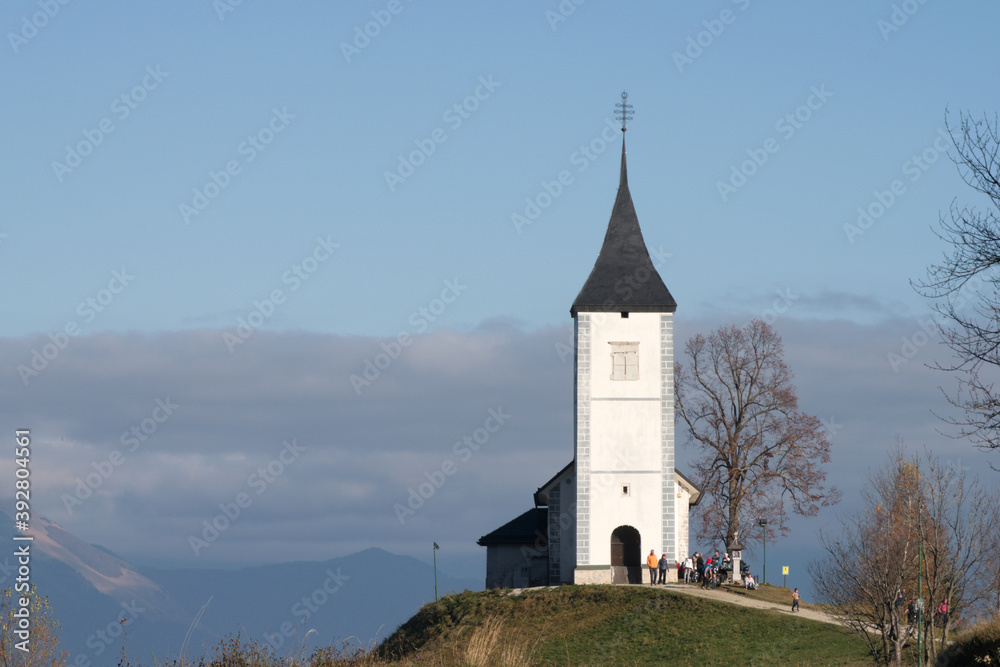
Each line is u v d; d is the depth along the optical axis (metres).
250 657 33.50
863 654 59.53
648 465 89.94
